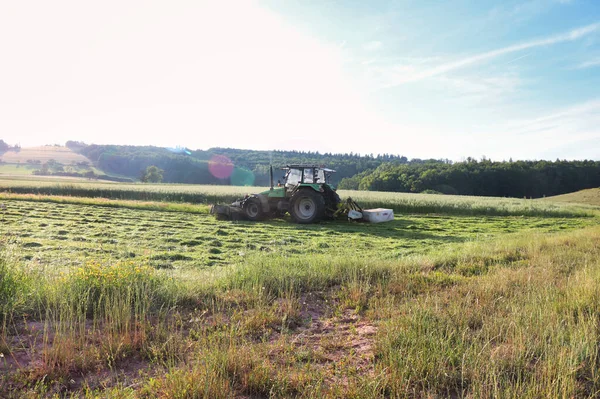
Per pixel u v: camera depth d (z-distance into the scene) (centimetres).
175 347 353
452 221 1794
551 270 657
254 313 454
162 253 917
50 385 295
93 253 902
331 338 401
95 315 411
